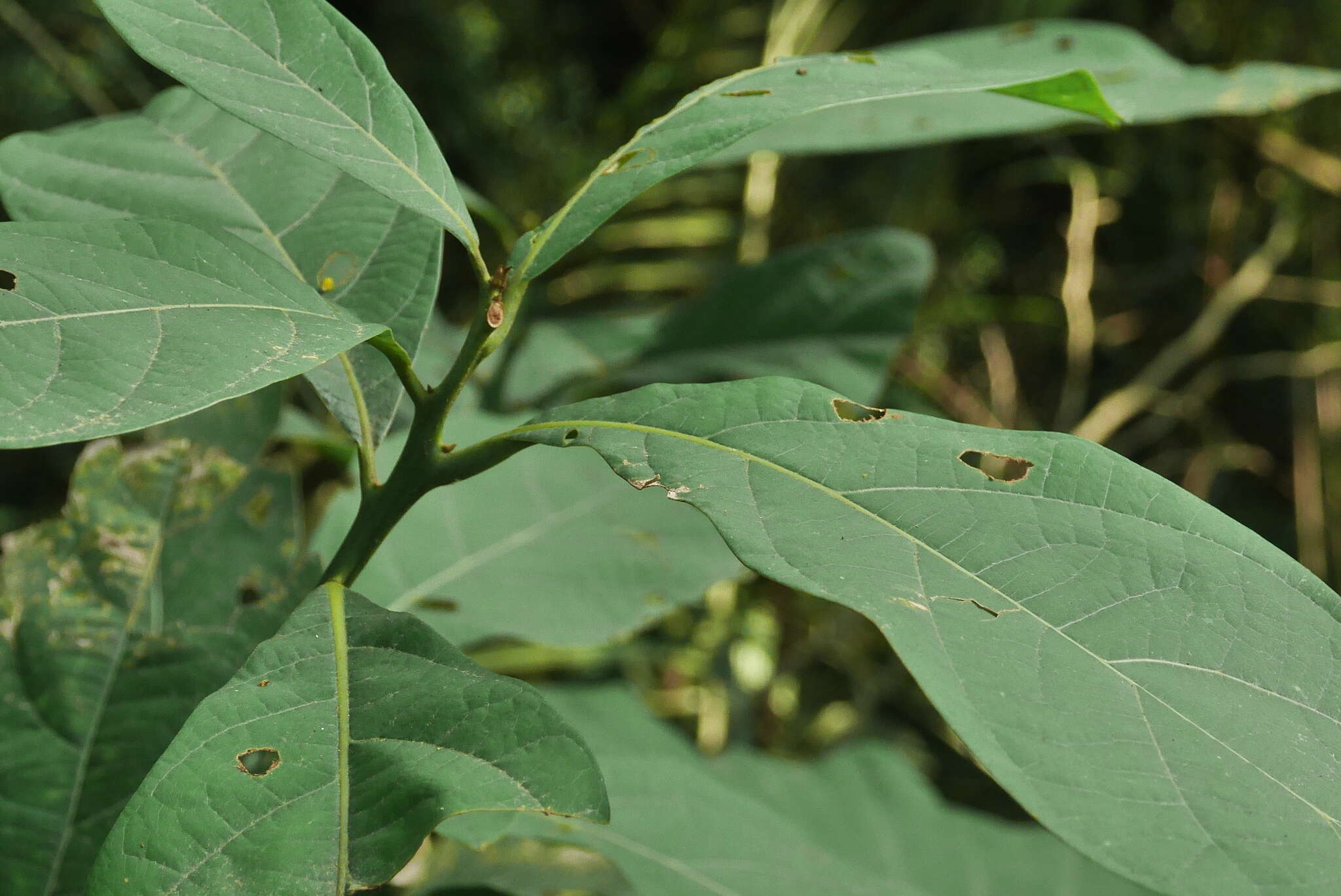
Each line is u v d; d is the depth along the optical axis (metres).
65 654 1.11
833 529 0.97
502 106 3.96
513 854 1.20
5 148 1.12
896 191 2.89
